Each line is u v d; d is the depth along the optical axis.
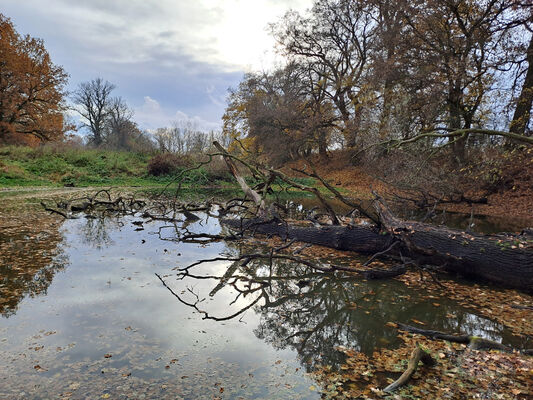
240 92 38.81
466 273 5.85
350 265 6.64
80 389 2.74
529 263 5.12
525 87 16.52
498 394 2.76
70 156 26.53
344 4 30.03
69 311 4.22
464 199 17.03
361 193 23.27
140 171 27.27
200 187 24.50
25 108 29.77
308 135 31.92
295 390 2.82
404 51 19.17
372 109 27.16
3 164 21.81
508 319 4.35
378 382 2.95
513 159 17.75
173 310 4.39
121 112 57.31
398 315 4.47
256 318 4.30
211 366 3.16
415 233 6.23
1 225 9.32
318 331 3.98
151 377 2.94
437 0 16.66
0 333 3.62
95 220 10.91
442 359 3.33
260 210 10.04
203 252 7.38
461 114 18.55
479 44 16.69
